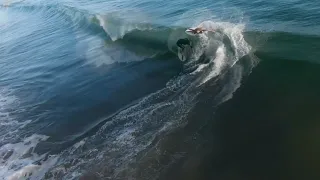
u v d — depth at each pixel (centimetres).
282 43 1909
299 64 1677
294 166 1156
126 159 1373
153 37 2562
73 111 1931
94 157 1448
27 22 5072
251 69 1744
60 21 4294
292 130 1308
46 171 1449
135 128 1567
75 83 2284
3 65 3158
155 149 1385
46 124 1867
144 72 2131
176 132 1455
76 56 2789
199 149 1330
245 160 1230
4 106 2217
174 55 2208
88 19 3616
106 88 2088
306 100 1438
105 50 2677
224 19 2462
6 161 1591
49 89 2314
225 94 1616
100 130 1644
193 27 2508
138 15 3209
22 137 1786
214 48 2042
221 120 1455
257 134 1333
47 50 3219
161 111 1636
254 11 2452
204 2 3008
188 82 1830
